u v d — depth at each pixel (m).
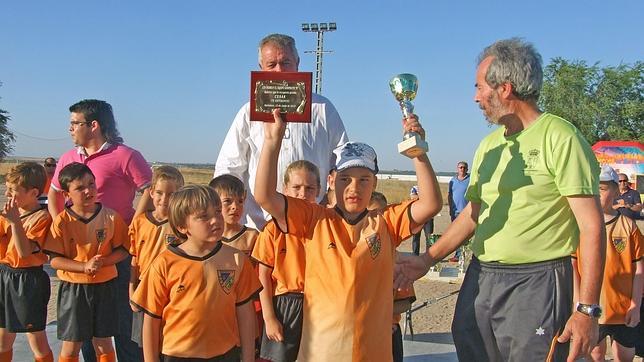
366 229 3.30
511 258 3.17
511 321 3.17
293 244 4.00
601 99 35.31
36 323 5.18
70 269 4.83
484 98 3.28
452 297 10.81
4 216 4.95
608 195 5.34
